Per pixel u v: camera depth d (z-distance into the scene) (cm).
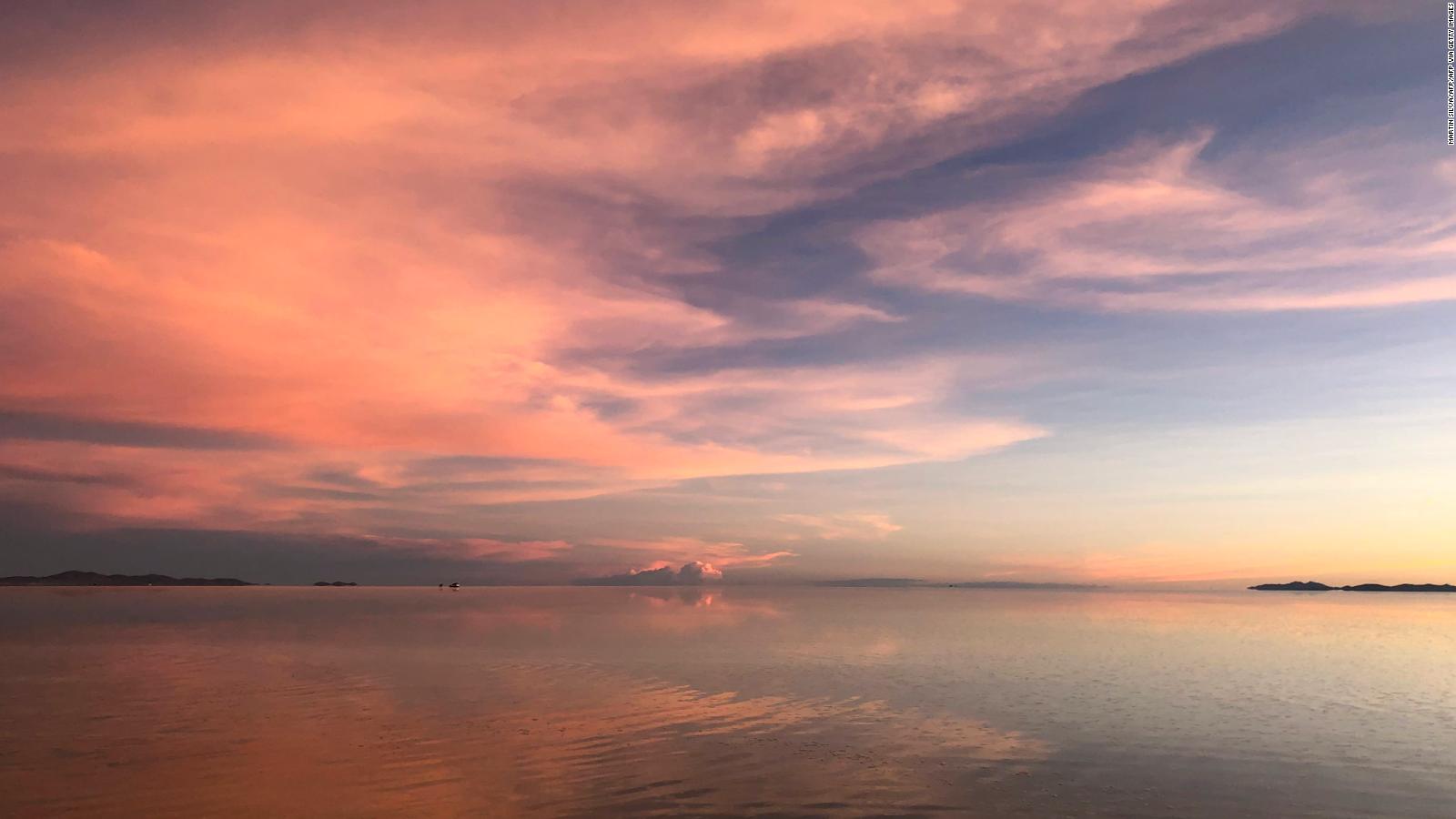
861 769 2006
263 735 2327
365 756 2102
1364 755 2162
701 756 2116
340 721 2533
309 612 9050
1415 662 4200
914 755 2141
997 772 1992
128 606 10644
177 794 1786
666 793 1809
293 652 4425
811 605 11750
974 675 3562
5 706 2784
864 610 10031
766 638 5400
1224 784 1898
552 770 1983
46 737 2302
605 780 1902
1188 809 1728
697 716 2625
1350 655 4497
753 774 1952
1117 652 4609
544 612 9188
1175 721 2589
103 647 4753
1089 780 1927
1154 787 1875
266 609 9819
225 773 1944
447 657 4206
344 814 1659
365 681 3362
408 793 1802
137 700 2900
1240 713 2708
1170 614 9038
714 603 12456
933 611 9775
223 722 2512
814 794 1808
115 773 1944
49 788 1823
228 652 4428
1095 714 2683
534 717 2602
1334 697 3039
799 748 2208
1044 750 2206
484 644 4897
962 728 2469
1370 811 1725
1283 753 2177
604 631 6025
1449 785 1900
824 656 4278
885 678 3466
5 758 2070
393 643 4962
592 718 2591
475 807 1705
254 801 1739
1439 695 3105
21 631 6028
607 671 3672
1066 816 1675
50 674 3559
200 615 8200
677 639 5306
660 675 3528
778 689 3162
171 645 4853
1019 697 2998
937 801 1767
